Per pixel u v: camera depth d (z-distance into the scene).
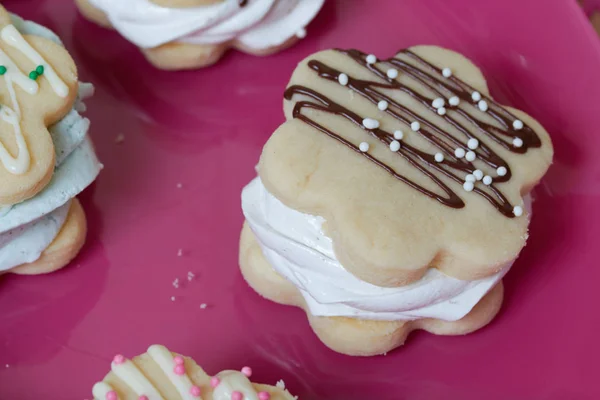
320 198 0.32
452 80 0.34
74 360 0.34
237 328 0.35
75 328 0.35
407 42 0.39
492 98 0.36
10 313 0.35
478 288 0.33
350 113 0.33
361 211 0.32
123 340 0.35
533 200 0.36
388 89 0.34
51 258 0.35
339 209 0.32
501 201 0.32
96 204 0.36
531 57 0.38
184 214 0.36
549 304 0.35
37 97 0.33
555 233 0.36
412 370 0.34
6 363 0.34
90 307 0.35
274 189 0.32
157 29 0.37
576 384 0.34
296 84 0.34
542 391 0.34
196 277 0.36
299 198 0.32
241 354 0.35
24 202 0.33
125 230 0.36
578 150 0.36
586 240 0.35
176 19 0.37
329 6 0.39
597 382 0.34
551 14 0.37
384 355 0.34
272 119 0.38
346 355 0.34
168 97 0.38
